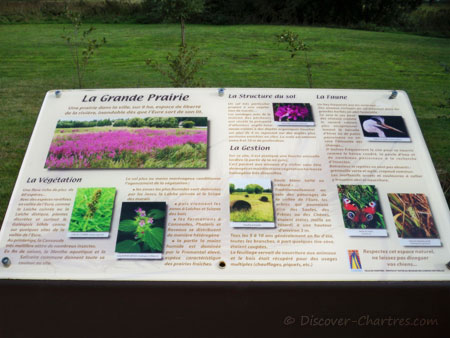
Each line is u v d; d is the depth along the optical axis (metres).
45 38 11.32
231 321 1.77
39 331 1.77
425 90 7.61
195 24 16.33
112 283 1.75
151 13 15.29
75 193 2.04
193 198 2.02
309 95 2.50
